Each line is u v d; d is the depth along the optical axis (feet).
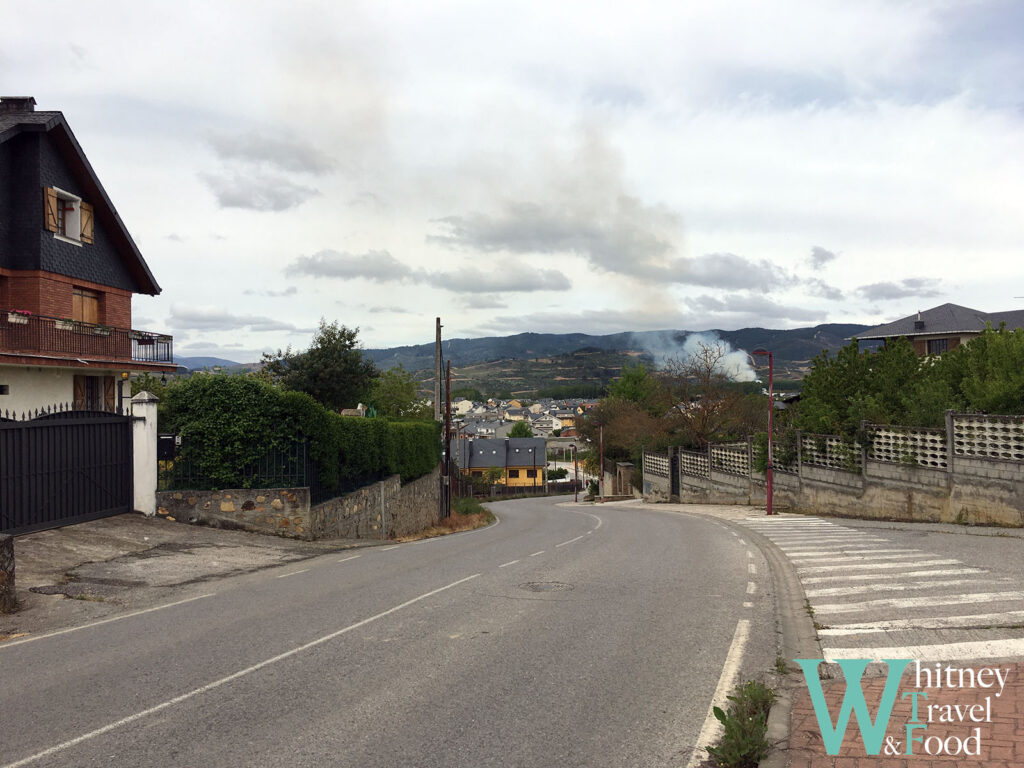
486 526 117.80
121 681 22.41
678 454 158.81
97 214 84.48
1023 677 21.17
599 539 68.59
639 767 16.07
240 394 60.39
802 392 103.04
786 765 15.83
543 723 18.62
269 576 43.32
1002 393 64.75
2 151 73.87
